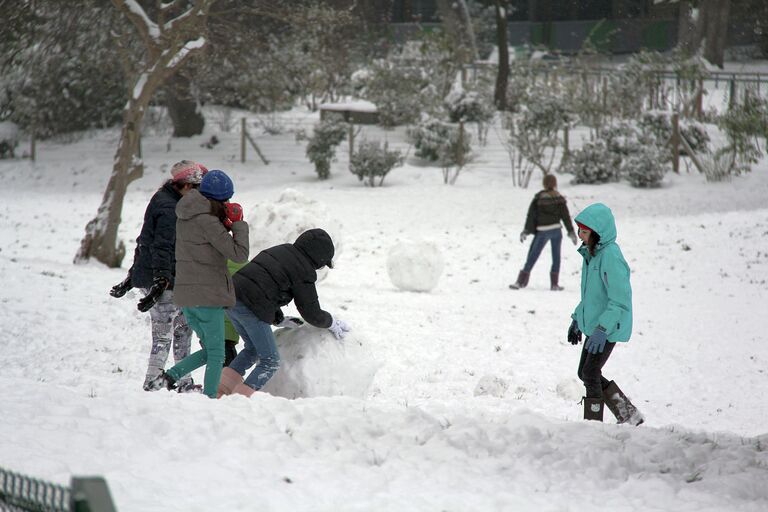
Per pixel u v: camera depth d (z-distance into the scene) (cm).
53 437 1467
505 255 6300
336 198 8850
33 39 6694
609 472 1579
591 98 11475
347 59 13700
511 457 1664
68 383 2311
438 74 12744
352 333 2328
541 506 1339
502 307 4447
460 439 1716
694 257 5959
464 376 3105
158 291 2111
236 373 2130
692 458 1692
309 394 2214
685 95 11881
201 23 5594
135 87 5388
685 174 9556
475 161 10500
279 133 11981
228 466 1445
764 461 1686
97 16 6781
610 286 2103
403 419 1838
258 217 4453
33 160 10662
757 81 12356
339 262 5975
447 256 6275
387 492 1384
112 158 10862
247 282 2062
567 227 5056
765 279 5253
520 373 3183
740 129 9269
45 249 6097
